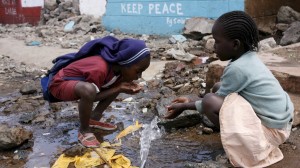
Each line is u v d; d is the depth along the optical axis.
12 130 3.40
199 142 3.45
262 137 2.75
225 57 2.97
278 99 2.85
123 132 3.70
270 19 8.09
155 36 8.79
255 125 2.74
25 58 7.34
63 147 3.44
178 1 8.41
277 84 2.92
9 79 6.03
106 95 3.47
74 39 9.00
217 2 7.88
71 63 3.54
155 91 5.03
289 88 4.14
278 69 4.30
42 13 12.80
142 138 3.56
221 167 2.84
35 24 13.04
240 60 2.85
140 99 4.71
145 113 4.24
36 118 4.14
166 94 4.83
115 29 9.41
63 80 3.43
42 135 3.73
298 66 4.48
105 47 3.45
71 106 4.56
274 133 2.88
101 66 3.33
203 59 6.21
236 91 2.88
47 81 3.66
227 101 2.82
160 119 3.93
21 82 5.84
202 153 3.24
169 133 3.68
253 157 2.75
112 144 3.46
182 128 3.77
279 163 2.94
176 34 8.58
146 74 5.77
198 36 7.80
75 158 3.13
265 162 2.86
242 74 2.80
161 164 3.06
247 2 7.59
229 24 2.81
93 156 3.20
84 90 3.27
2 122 4.12
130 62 3.34
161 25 8.77
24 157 3.27
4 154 3.33
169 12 8.59
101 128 3.79
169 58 6.56
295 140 3.34
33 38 9.34
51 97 3.62
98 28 9.80
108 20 9.67
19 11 13.36
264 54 5.16
